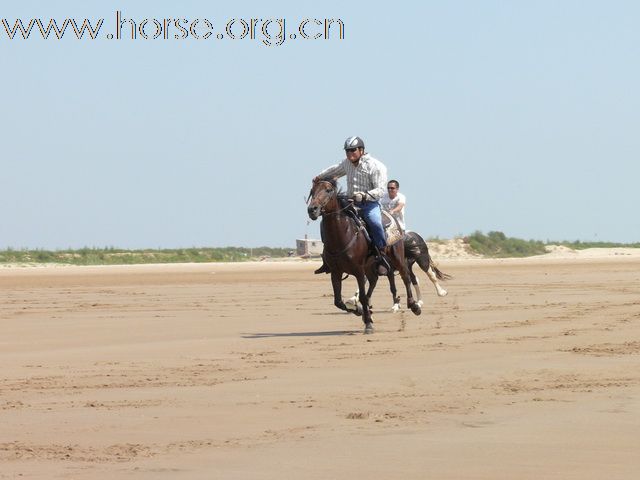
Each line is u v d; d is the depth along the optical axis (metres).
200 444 8.84
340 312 24.67
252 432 9.34
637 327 18.77
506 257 96.38
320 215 18.77
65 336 18.91
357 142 19.45
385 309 25.08
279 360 14.79
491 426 9.42
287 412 10.34
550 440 8.75
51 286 40.06
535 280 41.44
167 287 38.78
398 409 10.42
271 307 26.81
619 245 106.00
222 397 11.34
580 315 21.84
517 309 24.12
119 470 7.92
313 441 8.88
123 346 17.03
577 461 7.97
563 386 11.80
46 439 9.12
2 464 8.17
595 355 14.66
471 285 37.56
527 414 10.02
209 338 18.28
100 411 10.52
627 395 11.07
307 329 20.02
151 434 9.30
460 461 8.02
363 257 19.17
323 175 19.67
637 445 8.52
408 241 24.52
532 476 7.53
